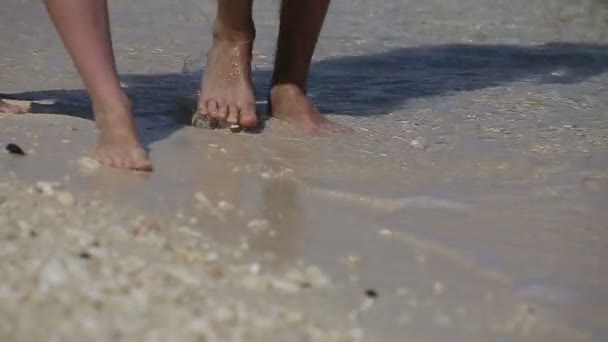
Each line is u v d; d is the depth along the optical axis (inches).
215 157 120.3
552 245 102.7
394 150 125.6
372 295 91.6
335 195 111.3
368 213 107.8
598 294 94.6
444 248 101.0
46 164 113.9
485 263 98.7
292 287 91.1
